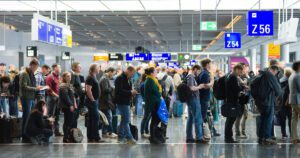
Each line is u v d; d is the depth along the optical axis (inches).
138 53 1253.1
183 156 287.0
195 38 1309.1
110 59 1289.4
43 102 345.4
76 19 831.1
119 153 299.1
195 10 709.3
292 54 1261.1
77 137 349.7
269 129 332.5
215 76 485.4
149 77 339.0
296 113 334.6
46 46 1029.2
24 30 991.6
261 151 302.8
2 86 403.2
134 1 618.8
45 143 343.9
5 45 783.1
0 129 349.1
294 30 480.7
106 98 373.7
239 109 334.3
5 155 294.2
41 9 674.2
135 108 584.1
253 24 588.7
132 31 1101.1
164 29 1045.2
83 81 509.4
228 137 343.6
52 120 354.6
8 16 753.0
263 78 326.3
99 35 1221.7
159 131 340.8
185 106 579.2
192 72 356.2
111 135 380.5
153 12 732.0
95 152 303.6
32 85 354.6
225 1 621.9
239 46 828.6
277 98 358.9
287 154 291.3
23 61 894.4
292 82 330.6
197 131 339.6
